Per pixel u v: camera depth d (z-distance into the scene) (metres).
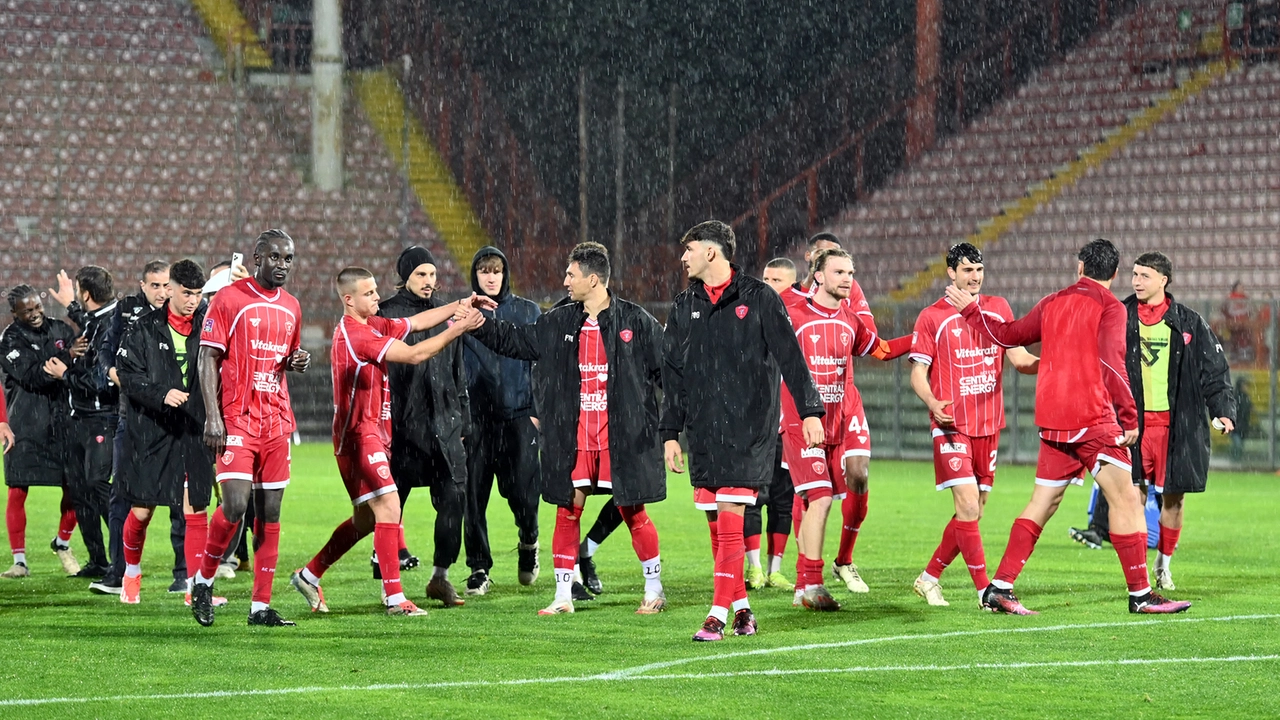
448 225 68.50
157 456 16.97
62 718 10.88
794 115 75.31
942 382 16.66
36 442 20.23
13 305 20.11
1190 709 11.06
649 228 73.62
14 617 16.12
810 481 16.36
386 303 17.44
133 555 17.39
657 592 16.47
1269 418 41.81
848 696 11.52
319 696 11.61
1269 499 32.31
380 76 72.81
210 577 15.32
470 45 74.88
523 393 18.52
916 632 14.69
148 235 62.50
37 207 62.25
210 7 71.44
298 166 67.12
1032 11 71.75
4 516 28.84
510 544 24.30
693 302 14.31
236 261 17.98
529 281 67.94
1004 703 11.27
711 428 14.16
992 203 64.94
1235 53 64.25
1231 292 51.84
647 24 74.50
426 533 25.86
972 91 72.44
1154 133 62.94
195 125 66.50
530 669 12.73
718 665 12.88
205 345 14.78
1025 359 17.12
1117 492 15.95
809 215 69.00
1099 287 15.94
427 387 16.91
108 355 17.86
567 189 74.75
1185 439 17.81
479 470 18.27
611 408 15.85
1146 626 15.04
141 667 12.92
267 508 15.34
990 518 28.31
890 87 74.56
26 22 67.69
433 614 16.30
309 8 72.50
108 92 66.38
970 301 16.42
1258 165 59.59
